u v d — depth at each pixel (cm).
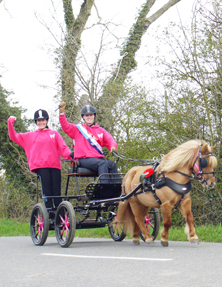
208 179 628
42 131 846
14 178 1867
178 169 641
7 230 1298
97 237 980
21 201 1734
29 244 817
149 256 548
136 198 711
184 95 1041
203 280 376
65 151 821
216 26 1009
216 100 1030
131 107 1284
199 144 643
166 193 641
